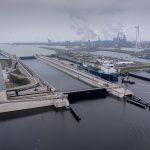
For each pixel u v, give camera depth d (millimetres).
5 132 108188
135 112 135125
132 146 94375
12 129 111500
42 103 144875
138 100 155625
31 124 117625
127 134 104875
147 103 148125
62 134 105312
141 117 126375
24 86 177000
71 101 160000
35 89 172875
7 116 129875
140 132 107062
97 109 140875
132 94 171000
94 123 117562
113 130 109250
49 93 160125
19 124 117875
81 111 136750
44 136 103562
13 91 165250
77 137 102250
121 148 92875
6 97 148875
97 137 102000
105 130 109188
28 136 103750
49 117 128125
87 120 121688
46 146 94625
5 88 176125
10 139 101125
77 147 93625
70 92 165625
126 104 152500
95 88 180250
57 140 99562
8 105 136625
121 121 120250
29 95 154875
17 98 147500
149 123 117562
